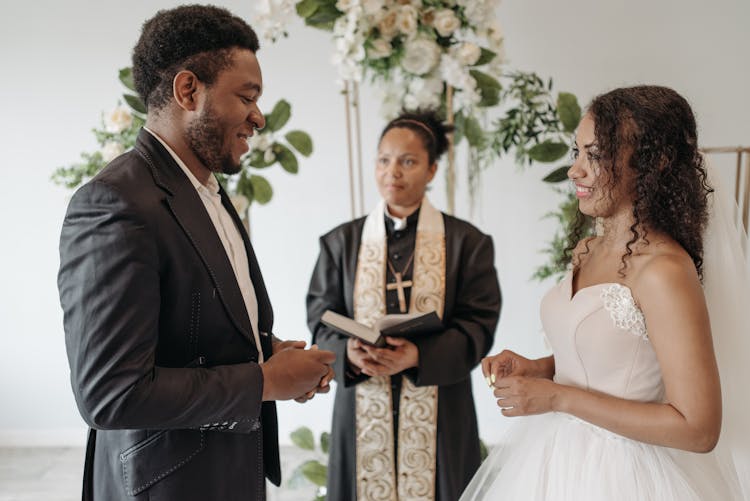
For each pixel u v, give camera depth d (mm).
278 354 1359
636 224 1302
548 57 3467
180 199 1261
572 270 1515
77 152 3682
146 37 1288
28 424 3900
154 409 1121
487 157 3109
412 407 2162
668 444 1220
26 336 3826
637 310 1288
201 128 1293
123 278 1114
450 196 2742
